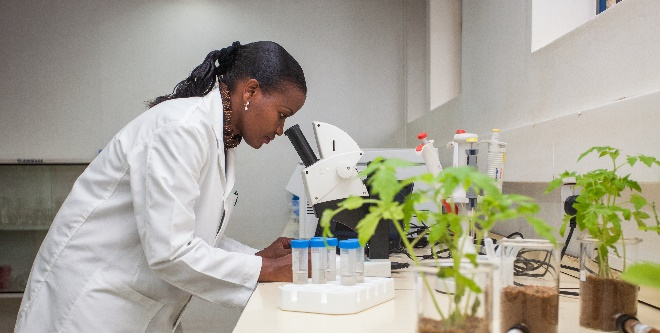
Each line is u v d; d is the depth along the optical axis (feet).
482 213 2.33
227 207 5.62
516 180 7.29
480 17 9.16
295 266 4.45
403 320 3.49
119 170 4.88
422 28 14.11
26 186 13.62
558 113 6.02
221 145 5.18
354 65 14.37
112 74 14.07
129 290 4.91
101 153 5.23
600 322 3.14
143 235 4.58
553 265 2.98
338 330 3.24
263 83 5.33
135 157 4.68
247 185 14.02
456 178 2.11
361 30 14.40
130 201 4.89
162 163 4.55
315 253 4.25
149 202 4.49
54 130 14.01
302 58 14.30
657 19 4.04
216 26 14.24
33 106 13.98
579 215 3.40
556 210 6.08
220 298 4.66
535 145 6.51
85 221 4.96
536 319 2.89
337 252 4.78
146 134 4.75
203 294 4.66
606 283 3.14
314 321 3.47
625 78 4.54
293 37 14.30
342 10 14.39
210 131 4.97
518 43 7.32
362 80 14.38
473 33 9.59
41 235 13.83
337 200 5.06
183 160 4.56
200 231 5.09
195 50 14.19
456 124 10.46
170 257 4.40
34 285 5.05
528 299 2.90
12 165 13.56
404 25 14.26
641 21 4.28
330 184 5.02
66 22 14.03
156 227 4.42
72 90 14.03
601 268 3.16
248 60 5.36
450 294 2.23
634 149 4.21
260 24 14.26
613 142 4.55
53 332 4.82
